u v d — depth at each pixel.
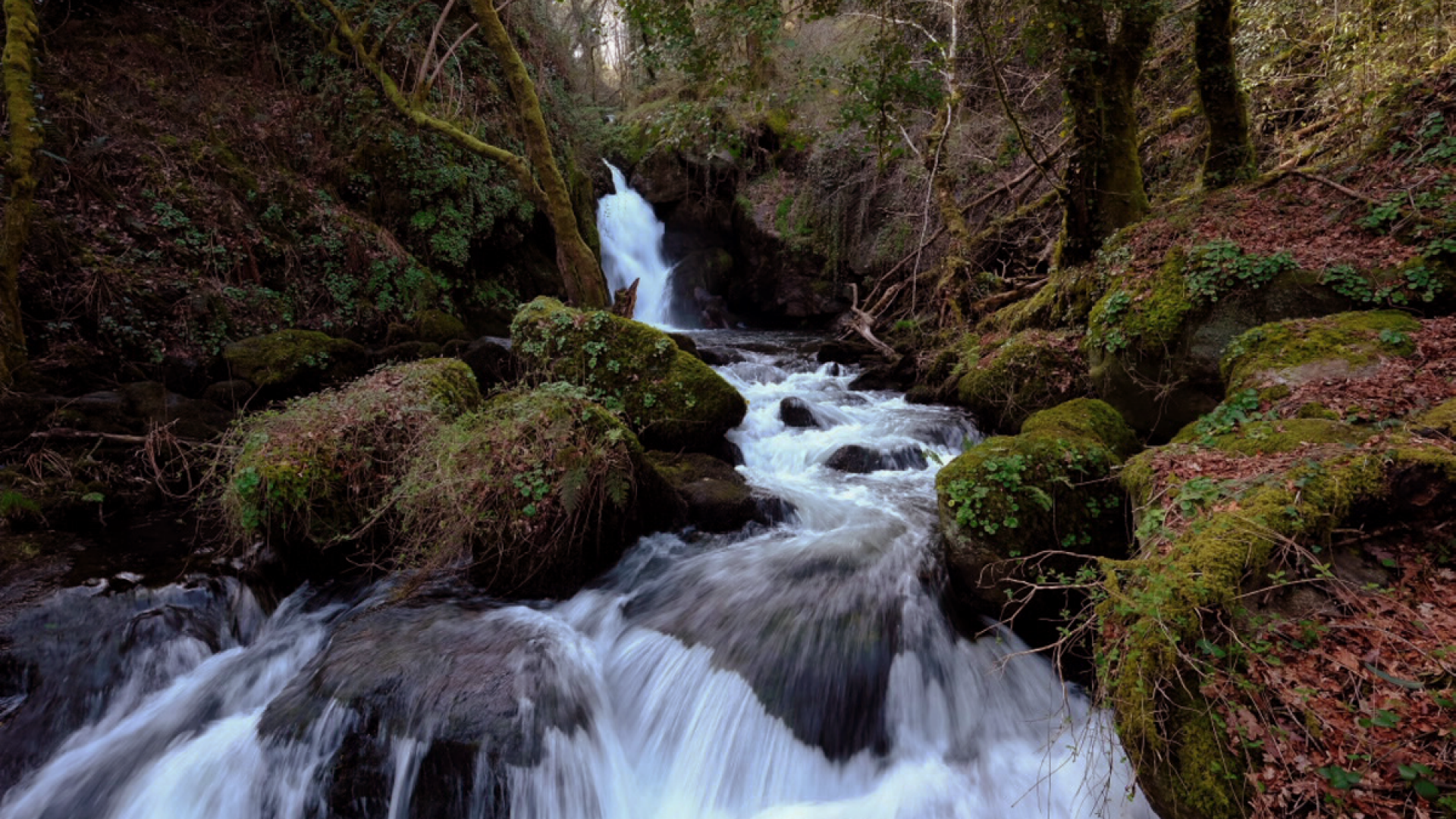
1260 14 9.57
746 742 4.08
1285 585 2.93
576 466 4.93
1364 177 6.38
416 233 11.72
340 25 9.95
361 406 5.68
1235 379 4.86
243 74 11.70
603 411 5.51
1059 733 3.82
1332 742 2.41
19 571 5.14
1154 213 8.12
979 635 4.55
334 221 10.73
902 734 4.16
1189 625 2.76
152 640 4.61
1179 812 2.55
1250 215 6.72
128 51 10.43
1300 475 3.31
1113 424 5.88
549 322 7.73
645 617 4.95
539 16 15.43
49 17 9.93
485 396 8.30
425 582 5.12
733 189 18.00
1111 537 4.56
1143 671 2.75
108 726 4.27
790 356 12.37
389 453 5.55
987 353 8.95
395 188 11.65
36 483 5.91
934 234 12.40
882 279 13.59
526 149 13.77
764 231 16.98
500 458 4.96
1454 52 6.67
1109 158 8.42
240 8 12.10
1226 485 3.49
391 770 3.74
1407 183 5.90
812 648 4.38
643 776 4.16
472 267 12.77
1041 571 4.41
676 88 18.16
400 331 10.07
